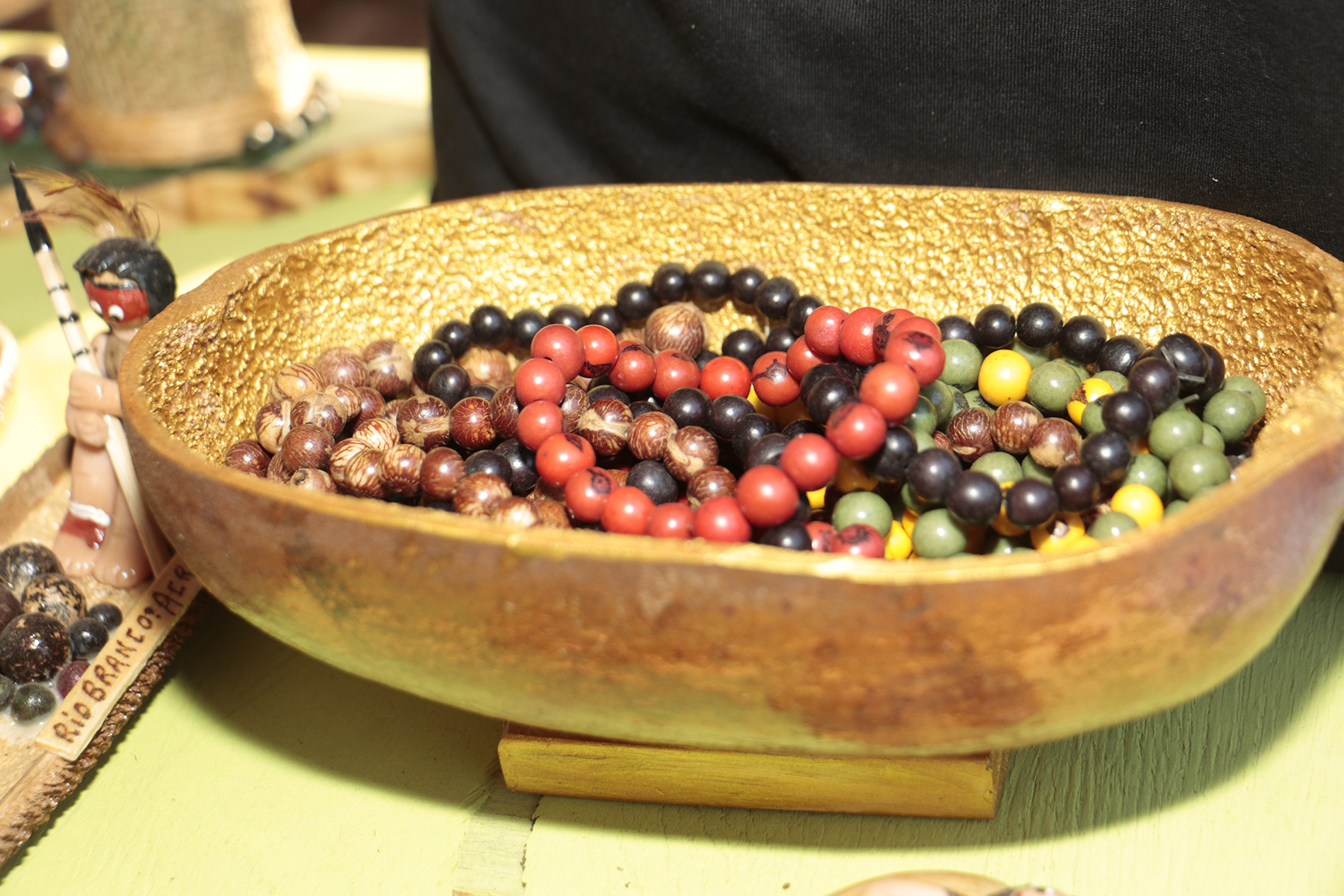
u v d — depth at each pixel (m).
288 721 0.39
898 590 0.29
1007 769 0.36
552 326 0.39
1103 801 0.35
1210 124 0.38
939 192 0.40
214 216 0.63
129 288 0.39
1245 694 0.37
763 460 0.36
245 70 0.64
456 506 0.36
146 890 0.35
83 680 0.37
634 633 0.30
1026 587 0.29
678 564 0.29
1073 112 0.40
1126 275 0.39
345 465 0.37
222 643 0.41
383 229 0.41
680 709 0.31
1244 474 0.30
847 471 0.36
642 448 0.38
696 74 0.45
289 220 0.64
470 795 0.37
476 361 0.42
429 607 0.31
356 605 0.32
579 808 0.36
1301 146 0.37
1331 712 0.36
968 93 0.41
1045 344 0.39
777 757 0.34
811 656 0.30
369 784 0.37
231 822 0.36
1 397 0.42
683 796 0.36
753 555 0.29
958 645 0.29
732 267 0.42
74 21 0.61
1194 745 0.36
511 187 0.52
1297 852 0.34
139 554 0.41
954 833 0.35
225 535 0.32
